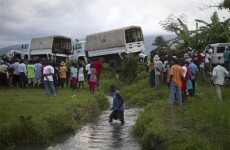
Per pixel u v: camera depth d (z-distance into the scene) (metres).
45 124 13.43
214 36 33.53
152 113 15.02
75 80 26.86
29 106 16.50
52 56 47.03
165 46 35.56
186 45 34.84
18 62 25.97
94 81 23.78
